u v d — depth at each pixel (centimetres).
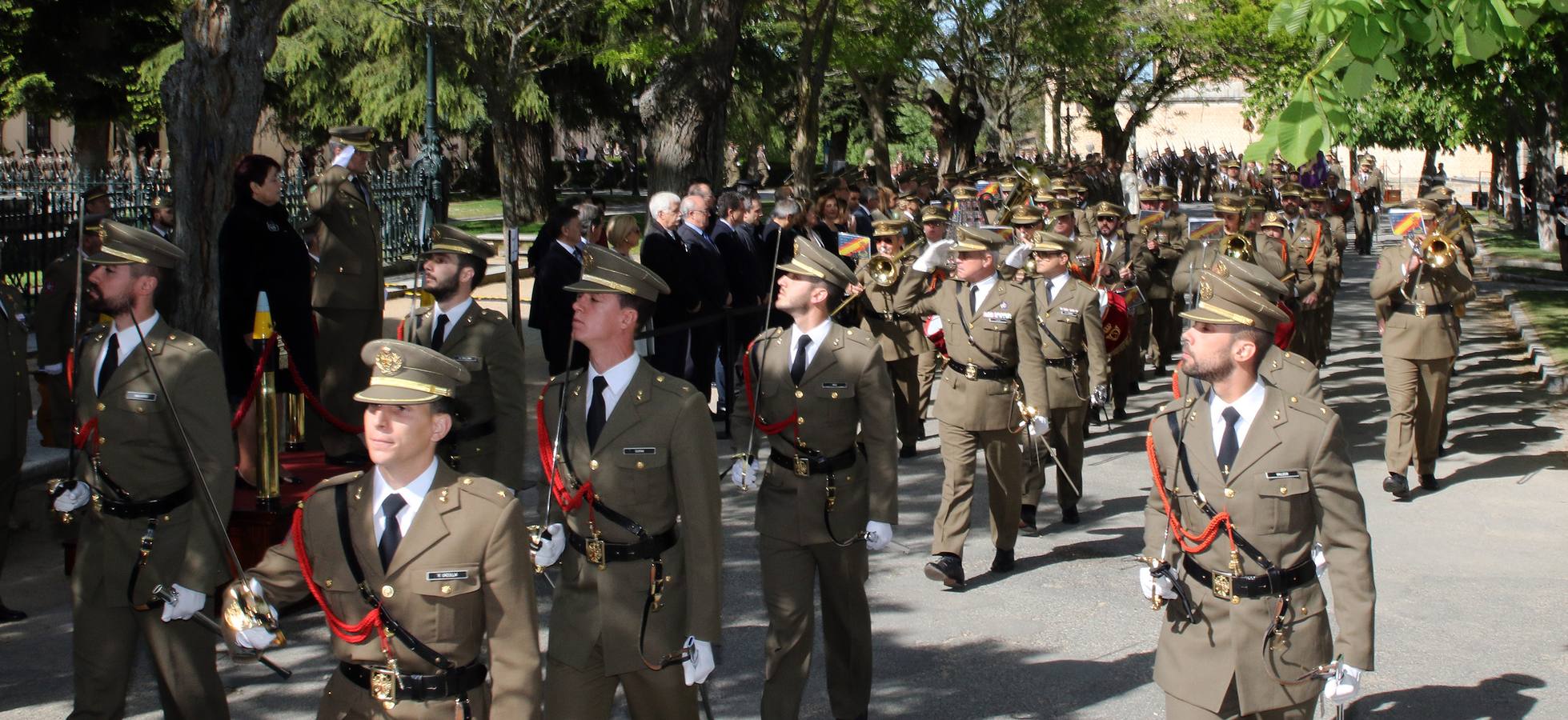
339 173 856
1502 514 938
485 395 652
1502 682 641
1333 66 536
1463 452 1131
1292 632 433
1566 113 2289
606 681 462
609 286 449
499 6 2161
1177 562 450
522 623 387
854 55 2528
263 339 764
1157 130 6462
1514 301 2041
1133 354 1320
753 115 3638
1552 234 2923
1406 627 716
